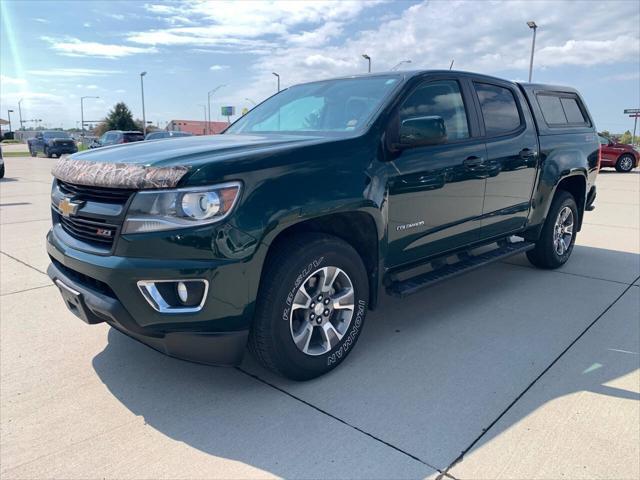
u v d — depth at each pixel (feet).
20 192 42.01
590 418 8.99
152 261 8.30
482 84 14.35
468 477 7.50
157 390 9.93
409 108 11.87
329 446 8.21
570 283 17.01
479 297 15.53
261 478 7.50
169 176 8.22
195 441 8.34
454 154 12.68
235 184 8.52
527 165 15.57
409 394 9.80
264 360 9.60
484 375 10.55
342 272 10.32
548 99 17.31
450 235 13.19
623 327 13.17
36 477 7.47
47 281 16.61
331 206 9.64
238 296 8.67
